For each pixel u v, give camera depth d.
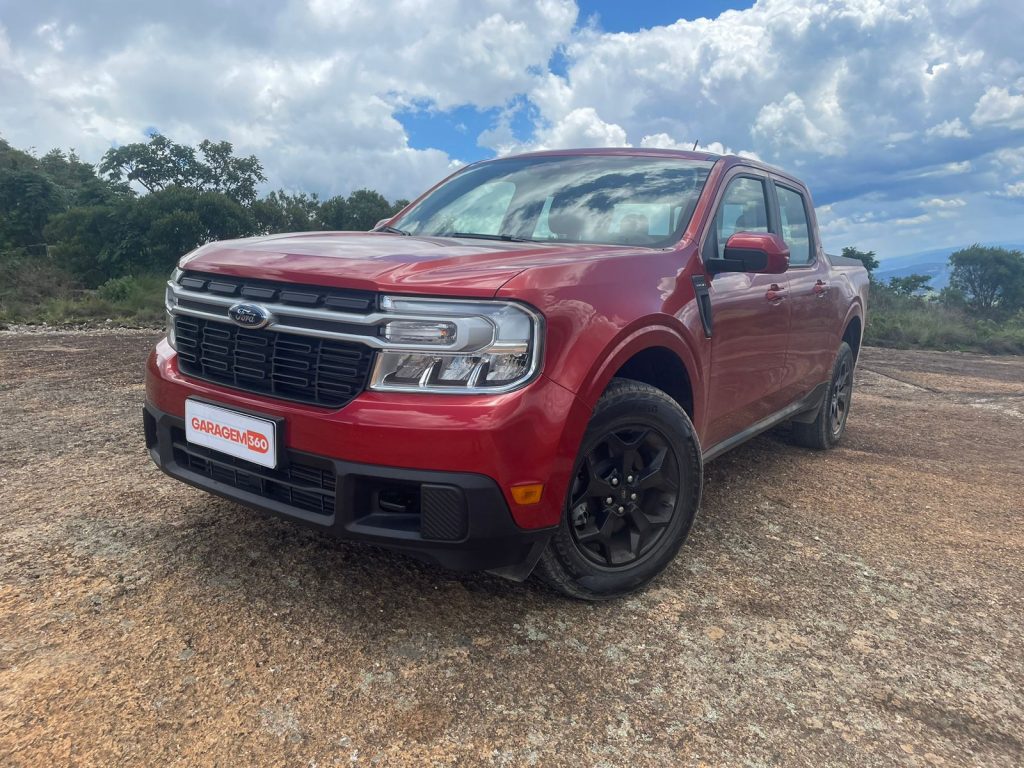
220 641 2.11
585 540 2.40
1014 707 2.07
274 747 1.70
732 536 3.21
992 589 2.84
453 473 1.97
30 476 3.40
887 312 18.09
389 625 2.26
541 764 1.72
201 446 2.42
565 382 2.12
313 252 2.33
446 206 3.48
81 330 10.30
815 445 4.86
